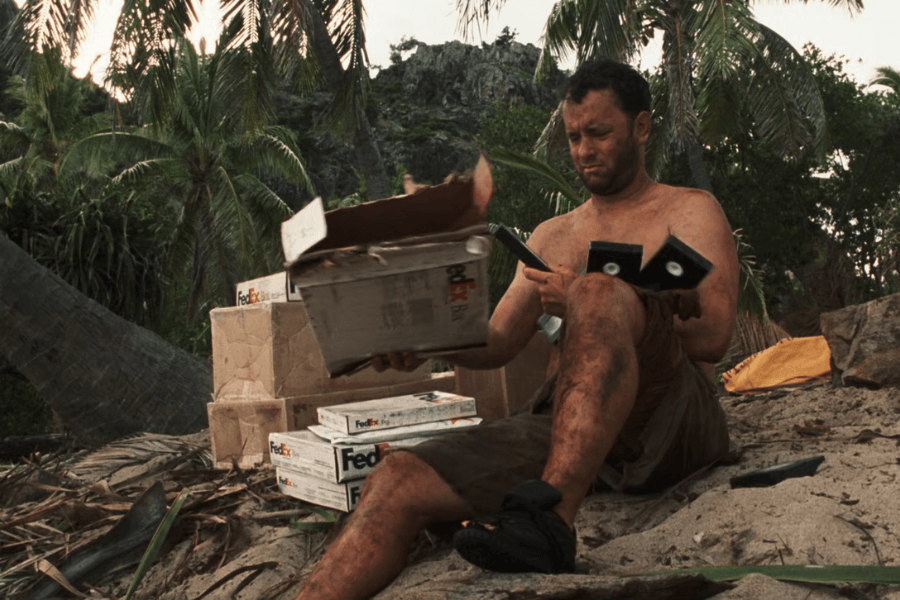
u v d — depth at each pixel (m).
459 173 1.32
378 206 1.33
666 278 1.50
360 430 2.12
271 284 2.95
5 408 15.88
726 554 1.52
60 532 2.40
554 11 14.94
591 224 2.13
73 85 31.86
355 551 1.31
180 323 26.48
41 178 30.31
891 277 24.42
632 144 2.02
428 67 106.06
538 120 24.84
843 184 25.22
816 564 1.37
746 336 10.88
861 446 2.11
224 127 25.00
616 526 1.86
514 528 1.23
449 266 1.35
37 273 8.12
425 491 1.36
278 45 12.25
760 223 22.05
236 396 2.98
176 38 13.09
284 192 58.38
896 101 26.81
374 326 1.39
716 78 15.55
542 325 1.80
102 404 8.00
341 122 14.28
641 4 14.69
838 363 3.27
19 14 12.28
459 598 1.18
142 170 25.47
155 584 2.07
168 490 2.73
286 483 2.33
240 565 2.02
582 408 1.32
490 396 2.92
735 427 2.77
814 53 26.12
